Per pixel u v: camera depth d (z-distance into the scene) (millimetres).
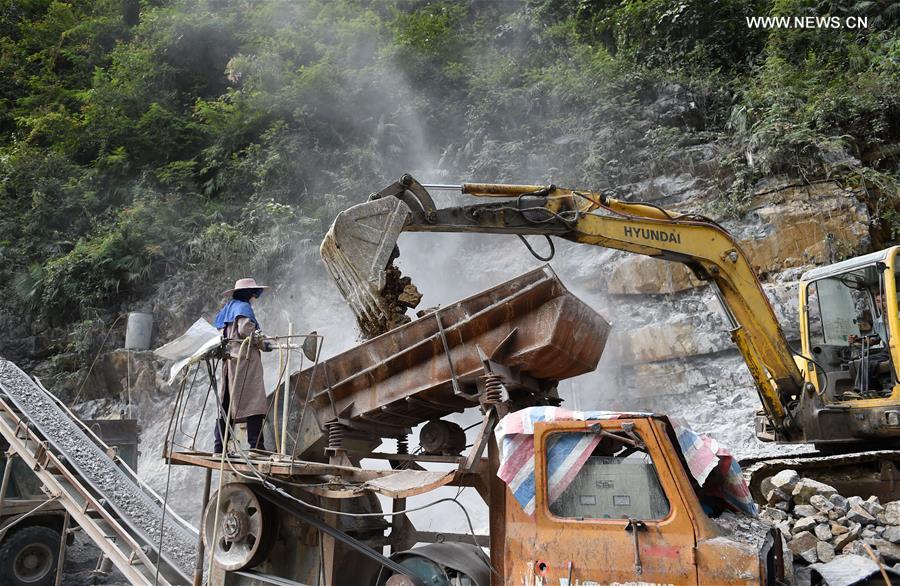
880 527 6379
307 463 5508
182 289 16766
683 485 4332
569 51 17859
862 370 7973
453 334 5473
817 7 15766
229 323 6340
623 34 17469
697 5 16734
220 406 6148
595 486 4562
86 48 22609
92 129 19953
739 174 12711
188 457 6000
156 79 20844
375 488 5219
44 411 8453
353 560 5863
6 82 22766
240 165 18156
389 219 6039
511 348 5332
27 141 20031
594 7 19031
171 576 6449
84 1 23984
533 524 4605
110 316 17156
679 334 11750
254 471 5656
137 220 17781
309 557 5910
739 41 16484
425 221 6316
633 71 16219
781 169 12469
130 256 17281
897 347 7504
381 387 5863
